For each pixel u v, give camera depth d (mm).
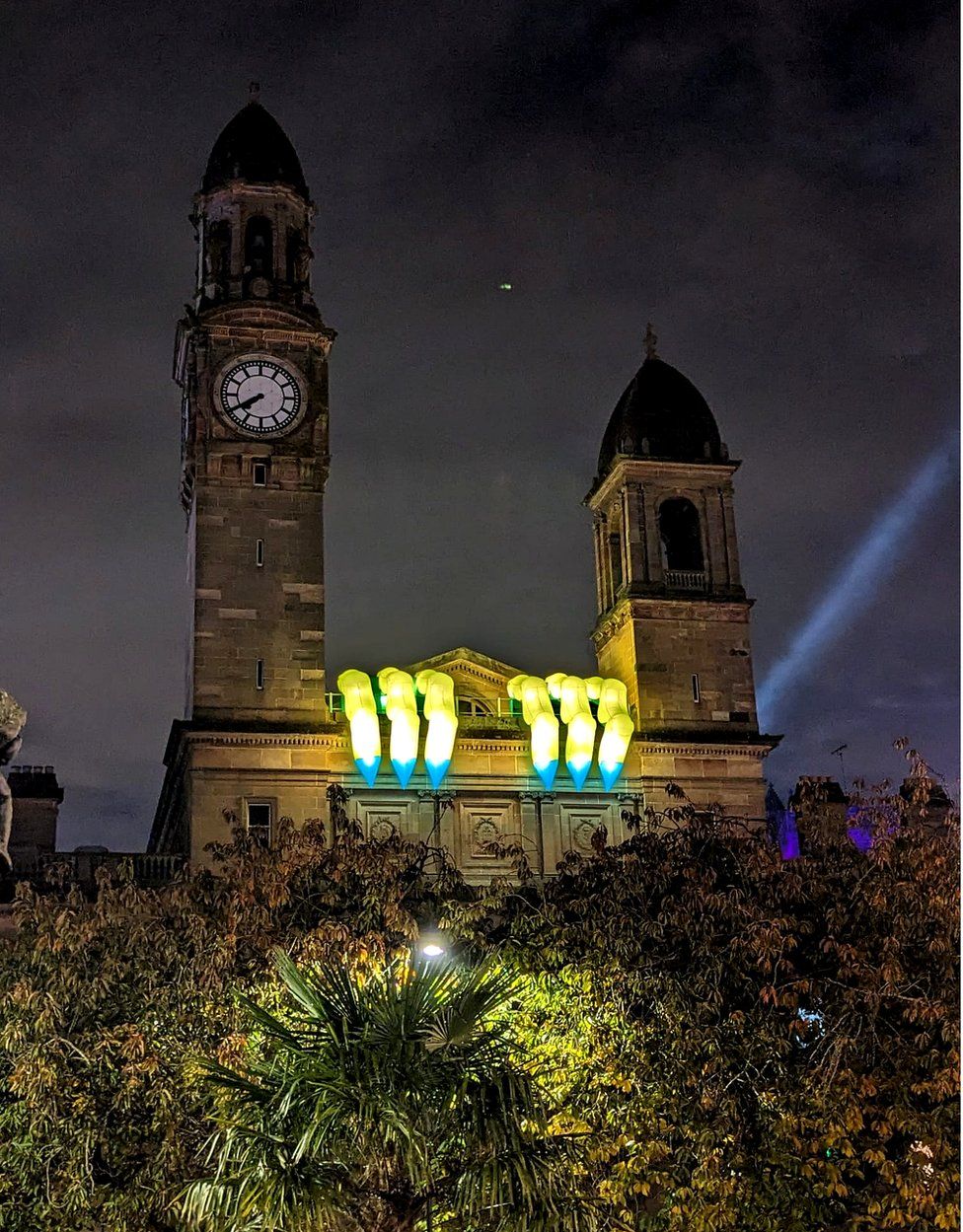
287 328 70188
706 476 74062
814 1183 34688
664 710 70000
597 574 76812
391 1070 23875
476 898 44406
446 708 65750
